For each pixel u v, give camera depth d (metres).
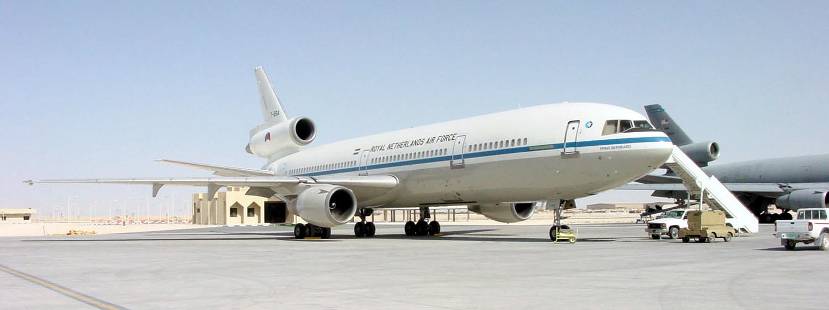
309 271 15.41
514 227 50.22
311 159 39.88
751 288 11.84
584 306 9.97
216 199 74.00
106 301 10.85
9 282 13.62
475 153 28.27
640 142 23.81
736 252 20.45
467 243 26.20
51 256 20.95
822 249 21.16
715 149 51.94
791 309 9.55
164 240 32.41
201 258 19.73
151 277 14.40
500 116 28.39
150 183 32.34
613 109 25.20
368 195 33.31
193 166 37.97
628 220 81.94
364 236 35.00
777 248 22.33
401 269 15.65
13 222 112.06
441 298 10.88
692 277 13.59
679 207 57.09
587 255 19.44
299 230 33.06
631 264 16.52
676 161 31.27
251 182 31.02
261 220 72.75
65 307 10.26
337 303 10.44
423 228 35.22
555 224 27.33
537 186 26.39
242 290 12.09
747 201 54.28
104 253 22.30
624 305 10.03
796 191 46.66
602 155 24.27
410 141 32.22
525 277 13.74
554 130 25.62
